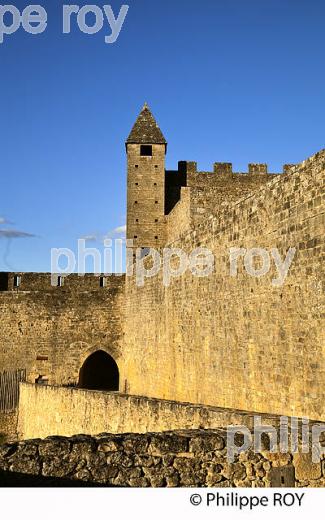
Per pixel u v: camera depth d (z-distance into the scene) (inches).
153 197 1758.1
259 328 661.3
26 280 1833.2
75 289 1804.9
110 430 772.6
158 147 1779.0
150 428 653.9
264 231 647.8
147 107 1841.8
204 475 365.7
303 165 556.1
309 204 542.9
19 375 1756.9
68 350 1785.2
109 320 1797.5
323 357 517.0
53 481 334.0
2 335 1779.0
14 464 329.4
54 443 339.9
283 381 596.4
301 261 558.3
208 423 545.6
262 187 655.1
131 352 1514.5
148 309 1300.4
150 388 1251.2
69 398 956.6
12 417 1606.8
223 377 779.4
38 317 1790.1
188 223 1430.9
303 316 554.6
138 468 352.2
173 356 1054.4
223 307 783.7
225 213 780.0
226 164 1553.9
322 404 517.0
